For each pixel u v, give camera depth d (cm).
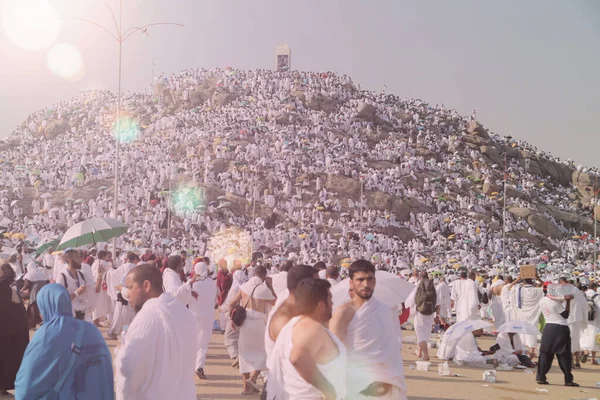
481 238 6506
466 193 7756
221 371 1123
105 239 1280
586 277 4203
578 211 8738
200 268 1130
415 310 1393
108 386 454
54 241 1964
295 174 7100
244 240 5006
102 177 6675
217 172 6900
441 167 8300
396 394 531
